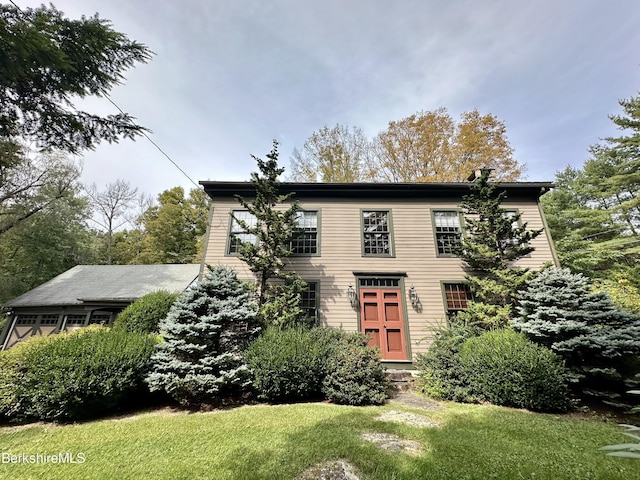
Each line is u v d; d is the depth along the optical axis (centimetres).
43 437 421
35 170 1582
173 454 354
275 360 579
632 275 1251
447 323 866
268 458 339
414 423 452
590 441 385
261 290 850
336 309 893
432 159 1669
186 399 565
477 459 333
